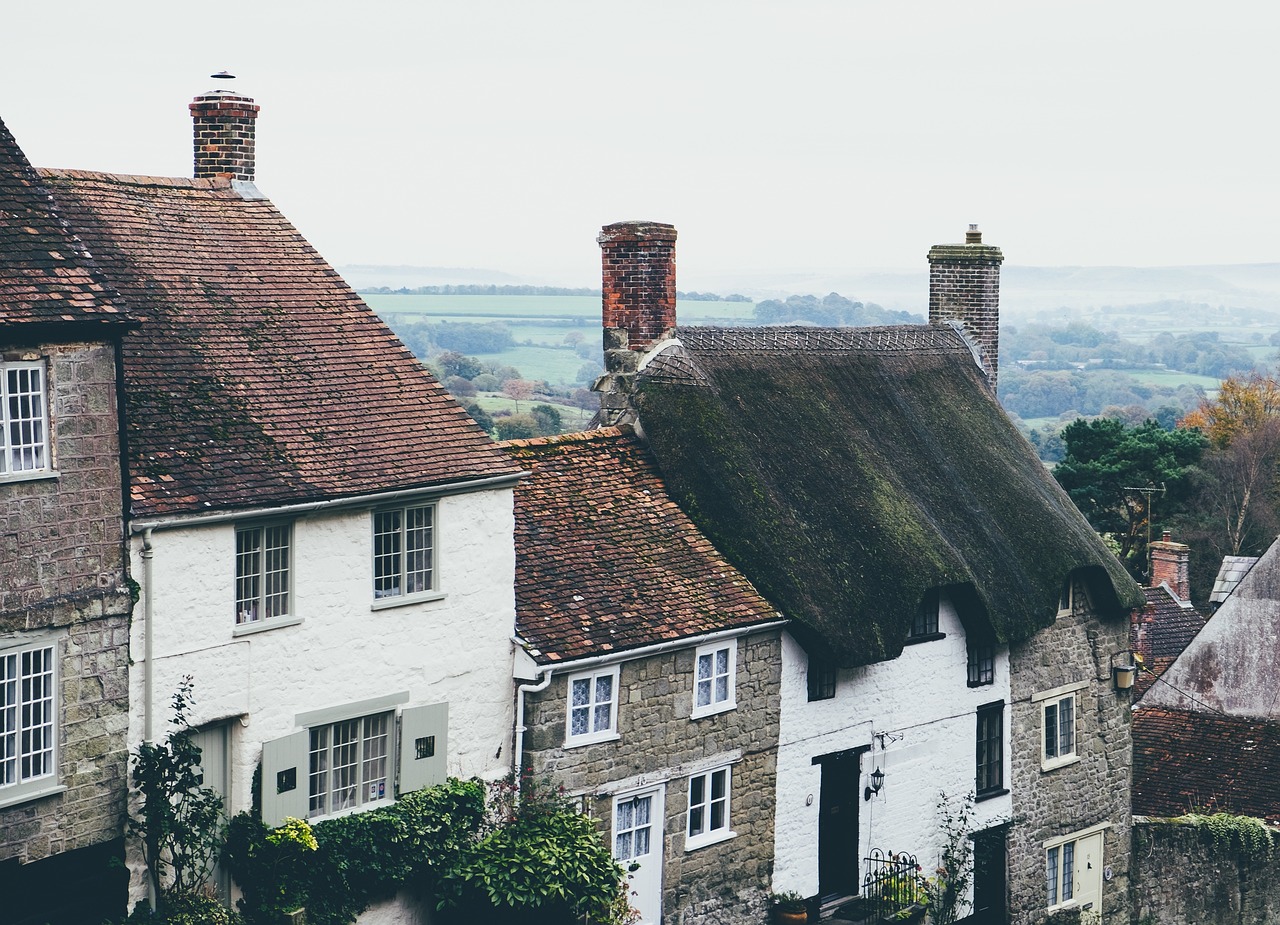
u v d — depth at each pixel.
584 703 24.38
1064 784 33.06
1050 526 32.03
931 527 29.39
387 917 22.31
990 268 36.38
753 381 29.95
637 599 25.39
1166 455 73.56
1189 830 34.16
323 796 21.80
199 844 19.95
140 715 19.52
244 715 20.62
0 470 18.02
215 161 25.41
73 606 18.67
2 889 18.19
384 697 22.23
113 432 19.05
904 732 29.39
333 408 22.73
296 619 21.11
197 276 23.25
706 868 26.00
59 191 22.66
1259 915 33.78
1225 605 37.97
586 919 23.09
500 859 22.50
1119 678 34.25
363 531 21.94
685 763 25.58
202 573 20.06
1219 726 37.56
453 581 23.08
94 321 18.66
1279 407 90.56
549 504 26.39
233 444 21.08
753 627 26.11
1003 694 31.50
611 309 29.42
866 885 28.62
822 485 28.66
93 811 19.09
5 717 18.22
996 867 31.84
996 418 34.56
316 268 24.98
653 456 28.44
